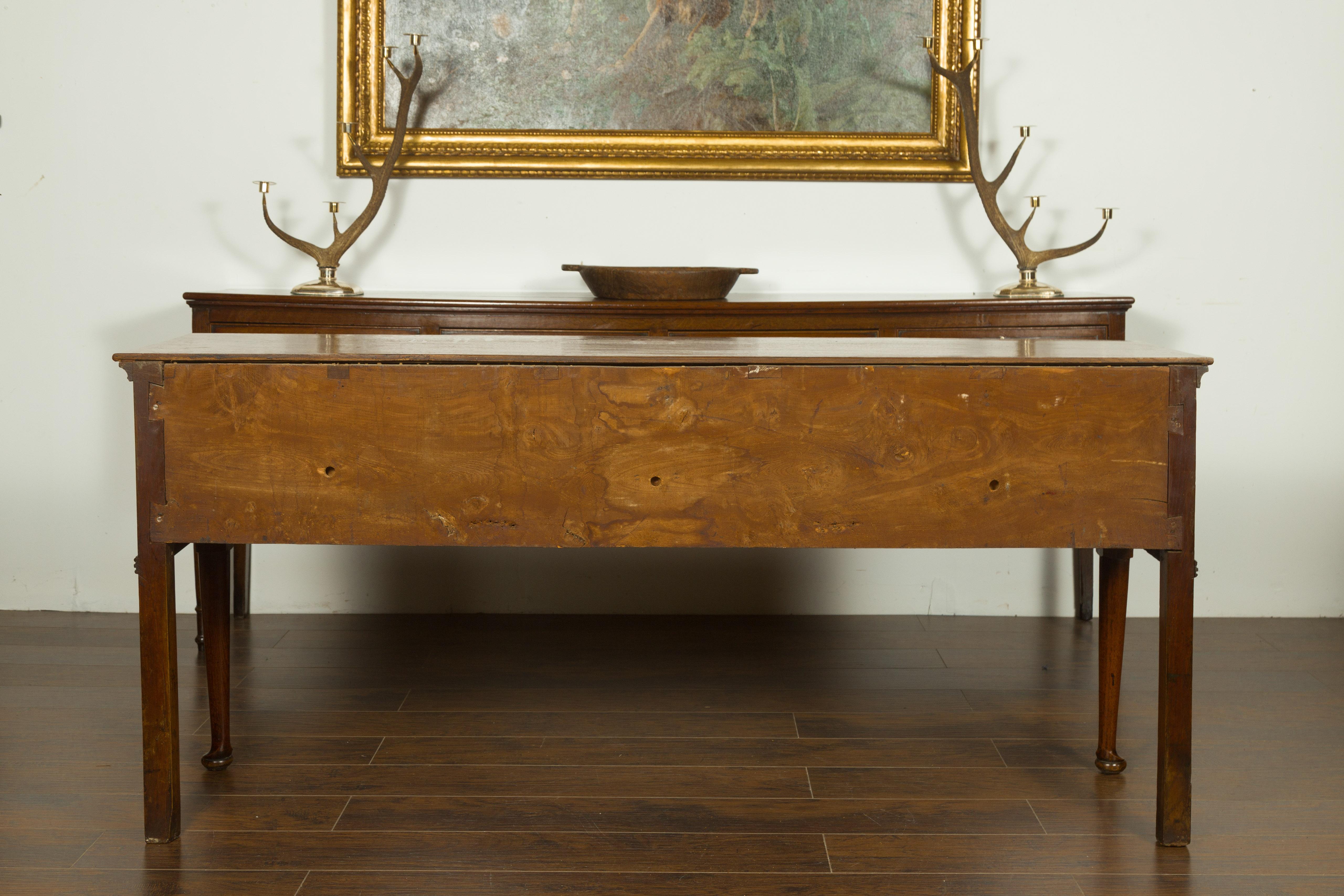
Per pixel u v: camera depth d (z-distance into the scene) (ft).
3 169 10.96
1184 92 11.05
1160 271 11.24
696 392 6.51
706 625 11.20
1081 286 11.29
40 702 8.87
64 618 11.19
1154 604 11.57
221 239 11.14
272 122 11.07
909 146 11.13
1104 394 6.49
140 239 11.10
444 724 8.59
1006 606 11.58
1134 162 11.14
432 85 11.04
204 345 6.99
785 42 11.04
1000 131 11.16
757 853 6.64
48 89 10.91
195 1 10.91
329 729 8.46
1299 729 8.45
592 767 7.84
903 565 11.55
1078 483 6.55
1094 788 7.51
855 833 6.89
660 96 11.10
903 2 11.04
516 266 11.28
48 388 11.21
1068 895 6.18
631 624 11.22
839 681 9.57
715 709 8.94
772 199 11.25
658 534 6.61
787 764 7.89
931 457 6.55
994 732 8.45
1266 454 11.38
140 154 11.03
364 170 11.03
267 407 6.50
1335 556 11.46
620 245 11.27
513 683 9.50
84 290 11.12
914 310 9.78
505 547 11.54
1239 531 11.48
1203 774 7.68
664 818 7.07
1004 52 11.09
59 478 11.31
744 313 9.78
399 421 6.52
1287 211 11.12
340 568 11.53
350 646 10.45
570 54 11.04
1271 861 6.55
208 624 7.61
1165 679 6.64
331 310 9.69
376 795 7.38
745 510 6.59
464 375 6.50
